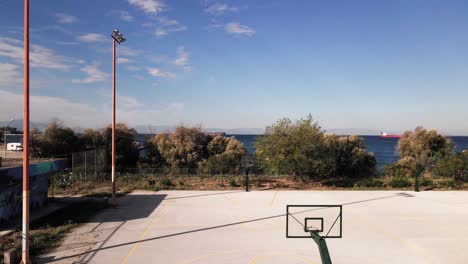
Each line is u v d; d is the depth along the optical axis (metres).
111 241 13.55
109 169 35.44
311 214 17.98
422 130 43.88
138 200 21.75
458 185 26.56
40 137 37.44
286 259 11.70
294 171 27.02
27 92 10.60
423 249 12.80
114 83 19.81
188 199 22.08
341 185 27.16
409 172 31.91
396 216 17.61
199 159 42.03
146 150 45.09
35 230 14.74
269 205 20.22
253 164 32.84
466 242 13.59
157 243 13.34
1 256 11.59
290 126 27.31
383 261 11.64
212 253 12.27
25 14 10.55
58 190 24.59
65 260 11.49
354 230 15.15
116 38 19.67
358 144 37.09
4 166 16.05
